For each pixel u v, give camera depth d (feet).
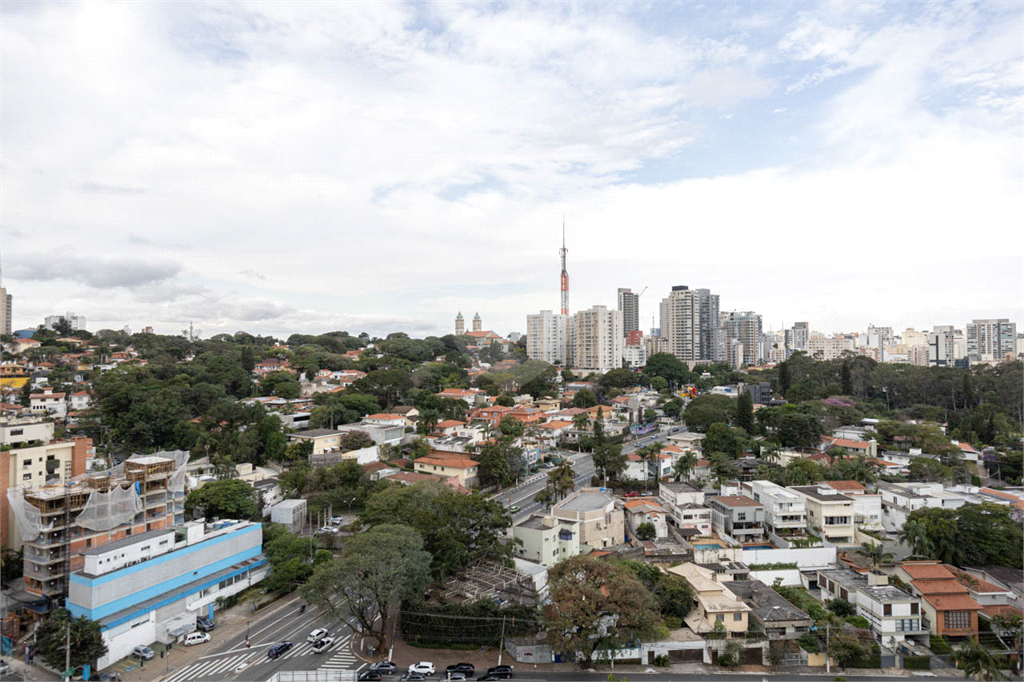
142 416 524.93
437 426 607.37
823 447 544.21
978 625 258.16
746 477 466.70
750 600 269.44
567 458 581.53
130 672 229.25
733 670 235.81
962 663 232.73
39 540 266.77
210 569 282.77
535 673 230.27
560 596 231.91
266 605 291.58
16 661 235.40
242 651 245.45
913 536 314.35
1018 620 250.57
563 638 226.38
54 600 264.52
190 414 570.05
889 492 395.96
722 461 460.14
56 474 348.38
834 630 244.83
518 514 396.78
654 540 361.71
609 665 237.04
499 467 469.57
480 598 260.62
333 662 236.43
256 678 223.92
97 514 282.15
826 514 347.36
